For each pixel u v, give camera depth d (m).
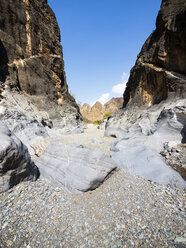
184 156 5.90
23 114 10.41
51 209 3.39
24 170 4.06
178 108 8.58
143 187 4.21
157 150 7.23
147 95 14.62
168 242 2.41
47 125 14.97
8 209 3.14
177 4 11.82
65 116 19.27
